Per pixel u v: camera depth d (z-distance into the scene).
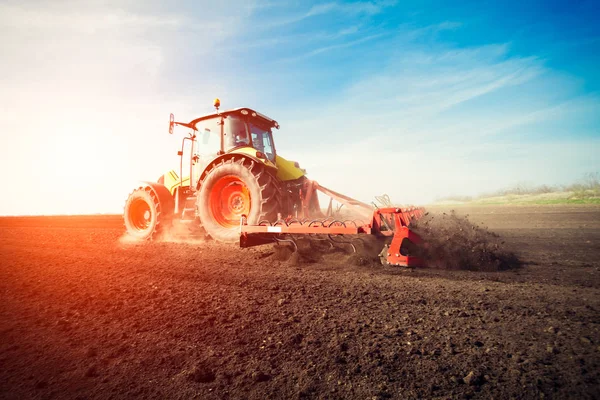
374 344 1.98
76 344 2.11
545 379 1.55
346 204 5.71
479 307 2.57
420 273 3.78
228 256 5.07
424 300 2.77
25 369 1.82
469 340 2.00
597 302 2.62
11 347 2.09
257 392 1.54
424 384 1.55
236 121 6.82
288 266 4.32
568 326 2.16
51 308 2.82
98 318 2.55
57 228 11.83
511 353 1.82
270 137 7.55
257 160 5.97
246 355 1.91
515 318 2.33
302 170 7.67
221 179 6.34
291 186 6.86
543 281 3.35
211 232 6.32
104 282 3.62
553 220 9.70
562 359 1.73
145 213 7.90
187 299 2.96
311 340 2.06
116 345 2.08
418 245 4.15
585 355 1.76
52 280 3.77
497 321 2.28
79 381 1.68
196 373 1.70
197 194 6.61
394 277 3.61
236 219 6.36
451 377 1.60
